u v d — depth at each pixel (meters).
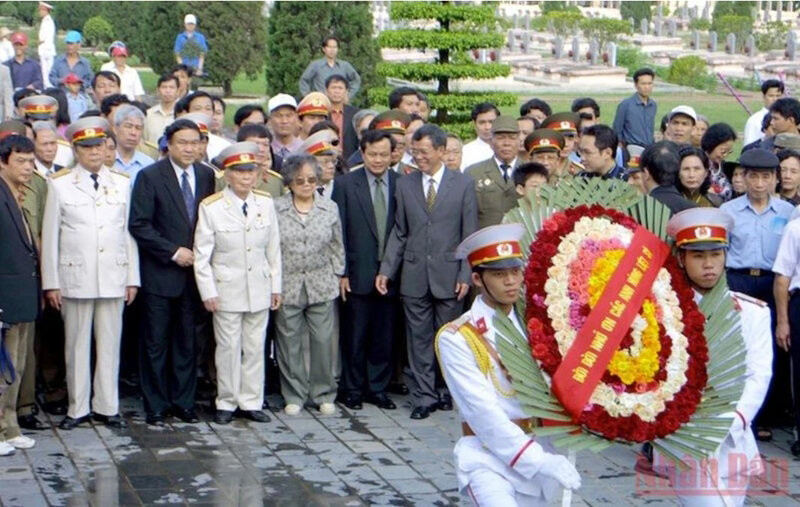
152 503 8.12
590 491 8.45
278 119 11.97
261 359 10.07
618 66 37.94
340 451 9.29
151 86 33.34
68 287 9.55
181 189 9.94
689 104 30.33
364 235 10.41
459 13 20.20
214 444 9.41
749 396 6.45
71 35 20.75
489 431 6.04
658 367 6.13
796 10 54.31
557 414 6.07
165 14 32.81
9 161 9.05
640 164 9.40
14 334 9.09
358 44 26.56
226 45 32.34
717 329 6.37
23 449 9.16
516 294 6.14
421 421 10.12
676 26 50.03
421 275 10.23
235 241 9.84
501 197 10.66
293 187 10.18
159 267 9.88
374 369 10.58
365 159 10.47
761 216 9.79
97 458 9.02
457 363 6.14
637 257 6.28
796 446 9.44
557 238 6.29
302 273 10.17
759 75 35.62
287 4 26.67
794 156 10.34
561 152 10.95
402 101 13.02
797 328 9.28
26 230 9.02
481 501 6.06
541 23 47.81
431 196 10.27
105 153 9.84
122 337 10.84
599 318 6.14
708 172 10.53
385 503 8.18
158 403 9.99
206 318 10.31
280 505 8.12
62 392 10.19
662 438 6.11
